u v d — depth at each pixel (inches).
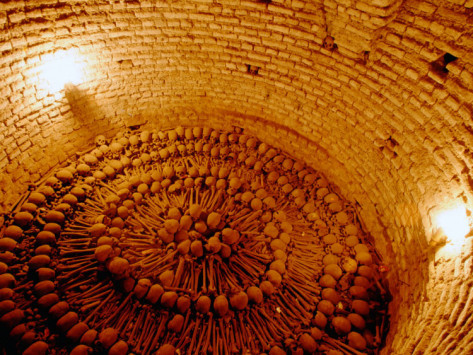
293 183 217.5
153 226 195.9
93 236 181.2
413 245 155.9
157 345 159.0
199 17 181.8
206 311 165.0
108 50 195.0
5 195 185.3
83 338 153.0
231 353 159.2
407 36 134.3
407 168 155.5
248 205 204.8
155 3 178.7
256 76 203.6
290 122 214.8
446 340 108.9
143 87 223.3
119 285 171.9
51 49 175.3
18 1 151.1
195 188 212.5
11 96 171.0
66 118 206.4
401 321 150.1
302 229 201.3
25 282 167.3
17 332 148.4
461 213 126.4
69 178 203.0
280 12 164.6
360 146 183.0
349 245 191.8
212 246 180.2
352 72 163.5
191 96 231.5
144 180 211.6
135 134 236.1
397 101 150.4
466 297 111.3
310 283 181.5
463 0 111.6
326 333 167.5
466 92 119.6
